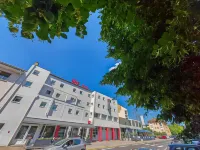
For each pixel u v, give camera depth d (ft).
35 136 51.93
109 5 3.30
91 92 96.48
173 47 2.90
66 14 2.56
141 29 3.84
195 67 3.98
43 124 56.13
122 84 6.37
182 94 4.47
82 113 79.15
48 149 28.12
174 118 6.24
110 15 3.71
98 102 96.68
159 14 3.44
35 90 57.77
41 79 62.34
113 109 110.52
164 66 4.42
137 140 106.11
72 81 88.02
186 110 5.35
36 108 55.47
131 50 5.12
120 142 84.64
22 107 50.90
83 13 2.75
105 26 5.06
